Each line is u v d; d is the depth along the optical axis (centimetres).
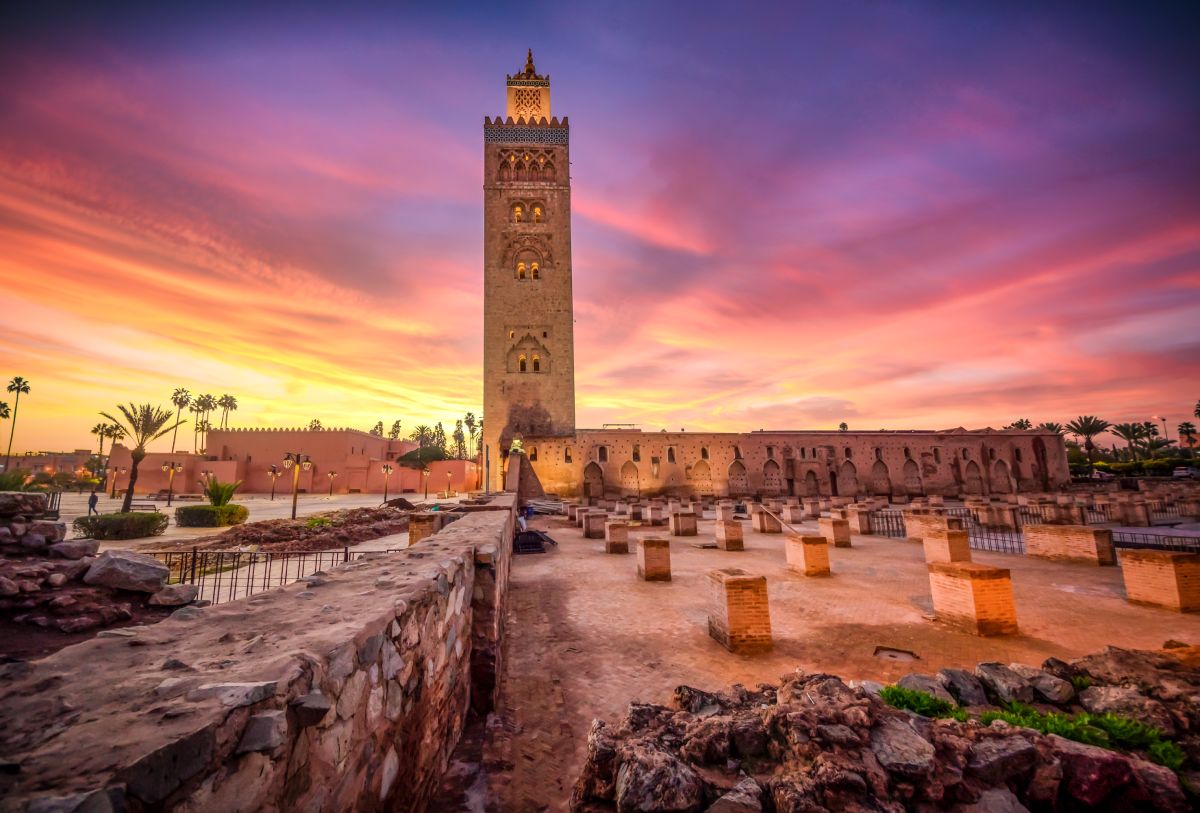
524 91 5734
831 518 1709
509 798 397
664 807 281
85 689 183
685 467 4944
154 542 2166
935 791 300
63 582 570
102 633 241
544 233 5141
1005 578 810
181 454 7381
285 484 8219
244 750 171
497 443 4812
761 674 656
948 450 5453
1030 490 5541
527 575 1258
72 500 5553
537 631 824
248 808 171
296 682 198
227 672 197
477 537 699
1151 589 937
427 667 373
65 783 127
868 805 284
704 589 1103
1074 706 444
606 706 568
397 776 308
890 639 782
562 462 4712
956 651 734
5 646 455
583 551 1652
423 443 13988
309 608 300
